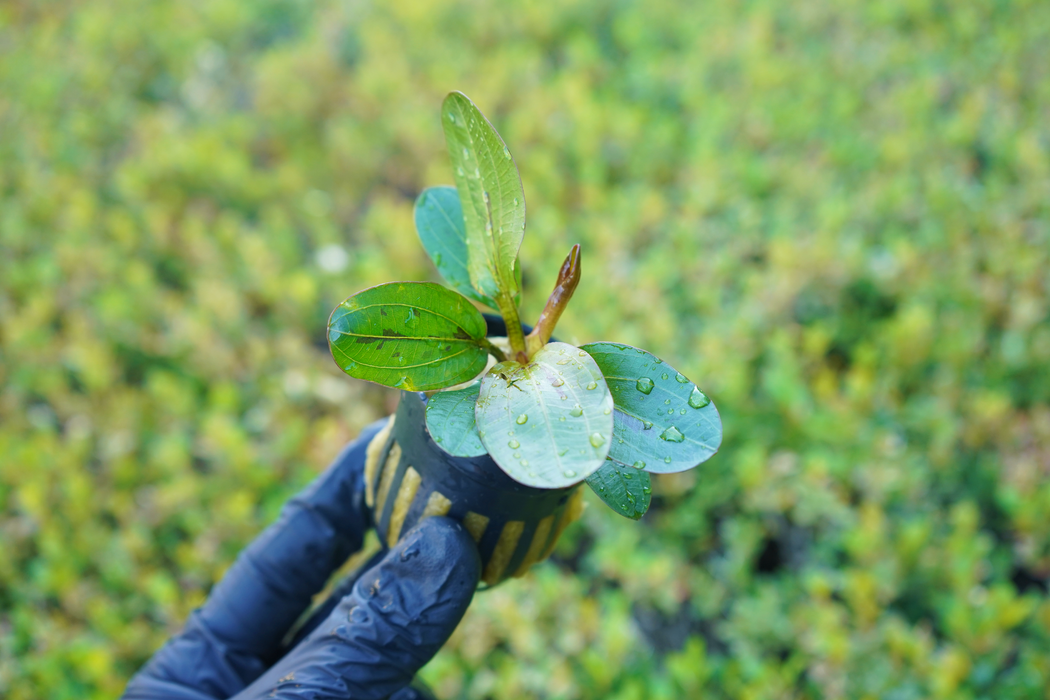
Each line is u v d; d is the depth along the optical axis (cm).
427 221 34
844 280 68
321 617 37
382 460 34
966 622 49
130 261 75
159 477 60
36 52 99
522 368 30
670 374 30
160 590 51
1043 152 78
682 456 29
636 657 51
